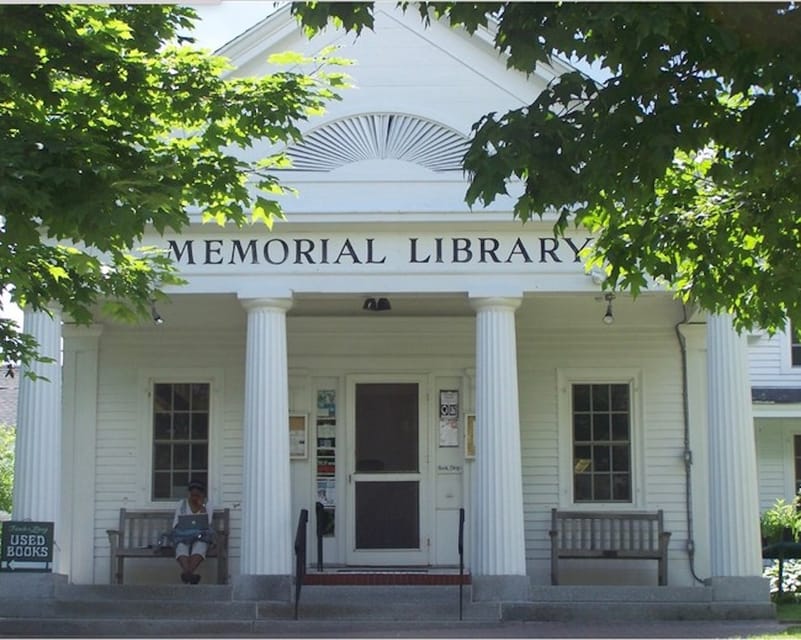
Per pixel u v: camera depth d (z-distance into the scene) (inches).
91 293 481.1
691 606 647.8
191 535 727.7
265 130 446.3
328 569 759.1
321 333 789.9
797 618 659.4
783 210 402.9
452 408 789.2
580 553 738.8
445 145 688.4
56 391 679.1
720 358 673.0
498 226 677.9
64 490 770.8
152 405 787.4
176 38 440.8
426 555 777.6
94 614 651.5
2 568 663.8
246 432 673.6
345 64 466.6
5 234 399.2
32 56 414.6
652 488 774.5
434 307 786.2
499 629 617.9
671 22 328.5
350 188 678.5
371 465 786.8
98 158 400.2
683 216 443.5
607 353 788.6
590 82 365.7
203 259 681.6
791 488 1016.2
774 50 342.6
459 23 362.3
